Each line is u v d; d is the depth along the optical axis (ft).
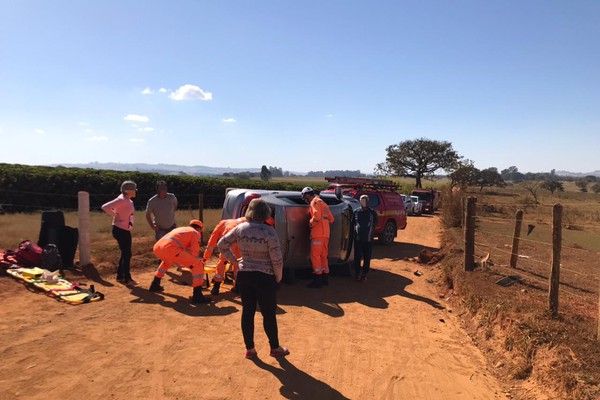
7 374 13.01
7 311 18.44
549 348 15.21
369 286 27.50
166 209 26.48
